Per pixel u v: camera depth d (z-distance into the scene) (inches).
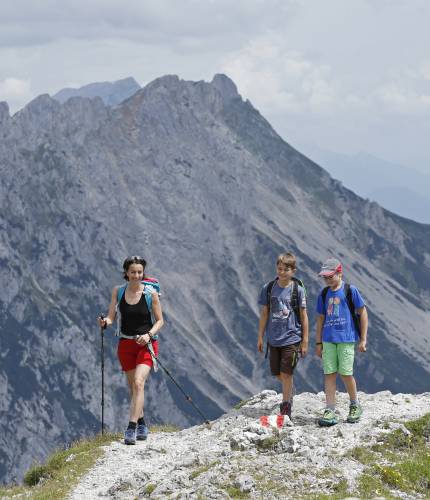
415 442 645.9
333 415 724.0
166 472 654.5
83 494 641.6
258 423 716.0
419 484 561.6
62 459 766.5
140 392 775.7
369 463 590.2
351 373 725.3
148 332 772.0
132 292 771.4
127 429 781.9
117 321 781.9
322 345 741.9
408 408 754.8
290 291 751.7
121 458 733.3
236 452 640.4
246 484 550.9
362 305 730.8
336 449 629.6
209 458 649.6
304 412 788.0
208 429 814.5
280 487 550.3
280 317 749.9
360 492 538.6
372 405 792.9
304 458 599.5
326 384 739.4
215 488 550.0
